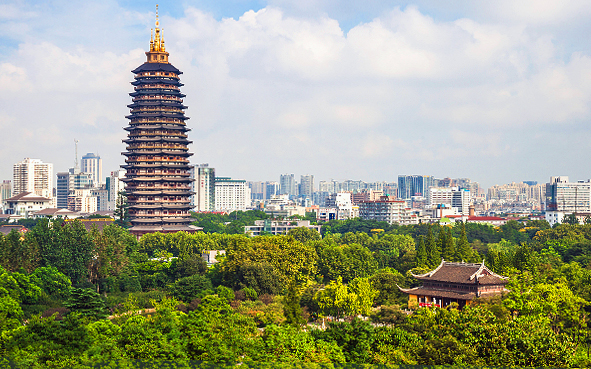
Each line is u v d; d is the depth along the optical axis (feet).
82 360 356.18
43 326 379.76
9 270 609.42
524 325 402.93
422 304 559.79
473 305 498.28
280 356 373.20
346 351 386.52
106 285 637.30
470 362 363.97
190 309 555.28
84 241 648.79
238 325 436.76
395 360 370.12
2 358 357.41
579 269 652.89
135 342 375.25
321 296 558.15
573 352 373.61
